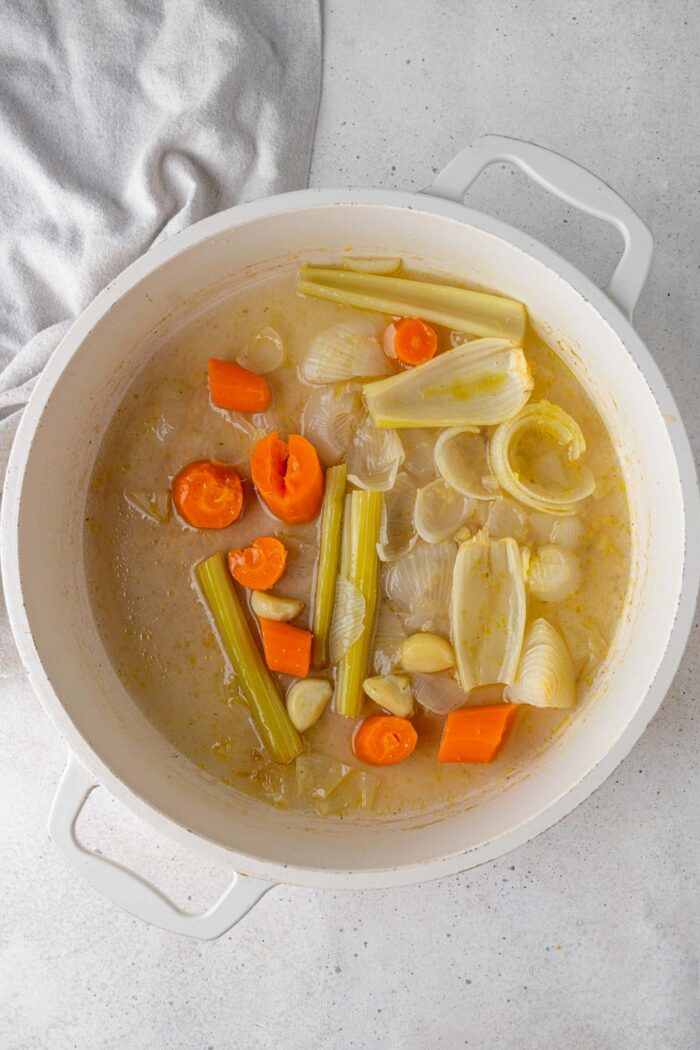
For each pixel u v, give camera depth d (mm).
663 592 603
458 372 617
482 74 697
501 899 694
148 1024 695
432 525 615
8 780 697
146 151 682
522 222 691
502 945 692
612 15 698
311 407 623
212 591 618
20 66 687
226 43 682
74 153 690
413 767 625
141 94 688
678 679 691
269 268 627
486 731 613
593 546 630
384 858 604
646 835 692
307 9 693
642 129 697
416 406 615
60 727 594
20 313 697
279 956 695
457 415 616
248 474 625
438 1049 690
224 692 626
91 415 627
